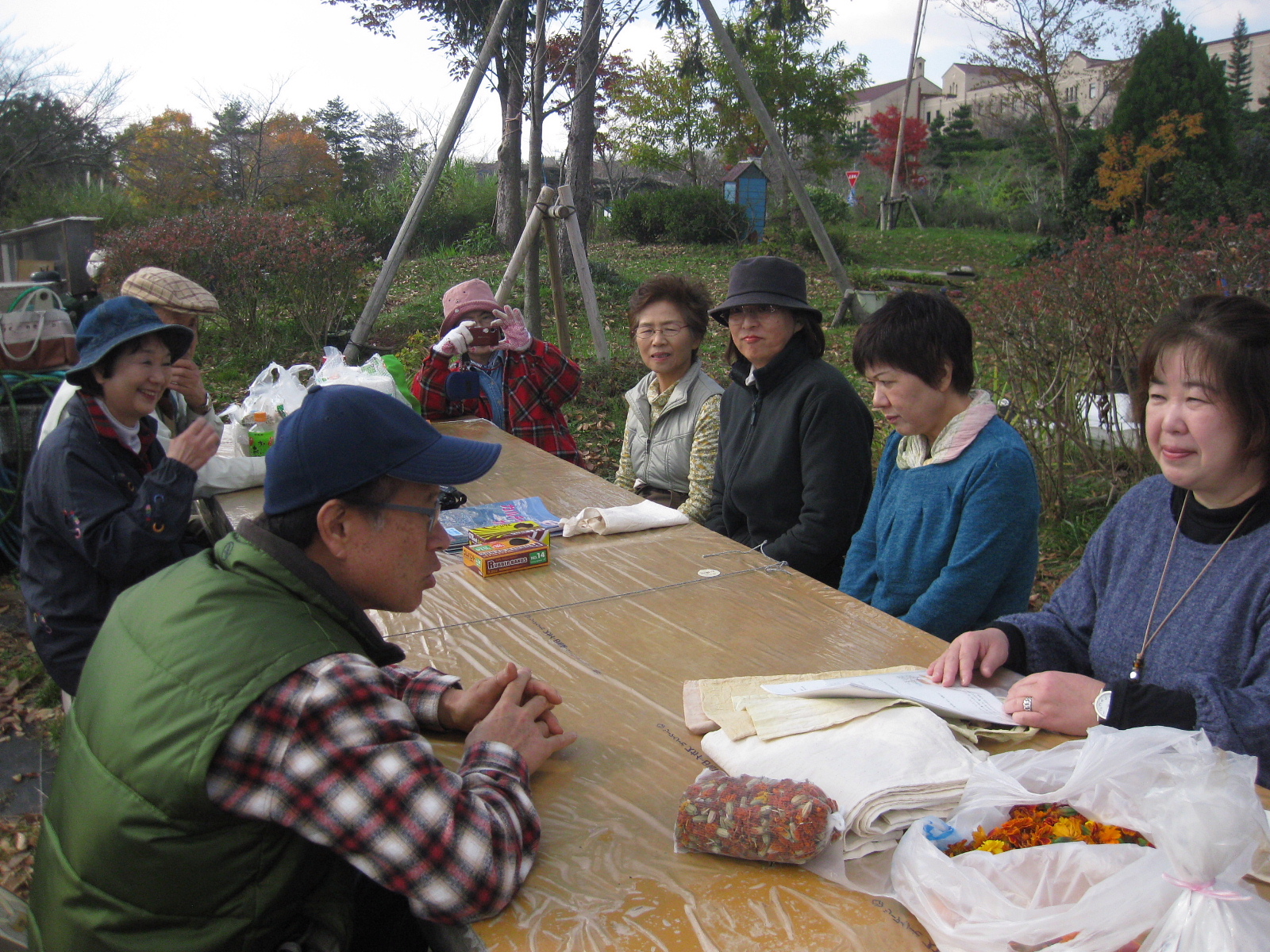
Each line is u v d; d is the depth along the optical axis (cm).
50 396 477
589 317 789
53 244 870
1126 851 109
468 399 436
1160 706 146
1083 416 523
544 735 155
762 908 119
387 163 2912
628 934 115
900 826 129
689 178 2727
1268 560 152
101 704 118
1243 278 453
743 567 247
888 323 230
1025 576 234
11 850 283
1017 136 2931
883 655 191
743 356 317
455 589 234
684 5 1021
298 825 113
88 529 251
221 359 913
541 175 798
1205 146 1566
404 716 119
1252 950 95
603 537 277
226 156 2319
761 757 147
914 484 239
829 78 2392
